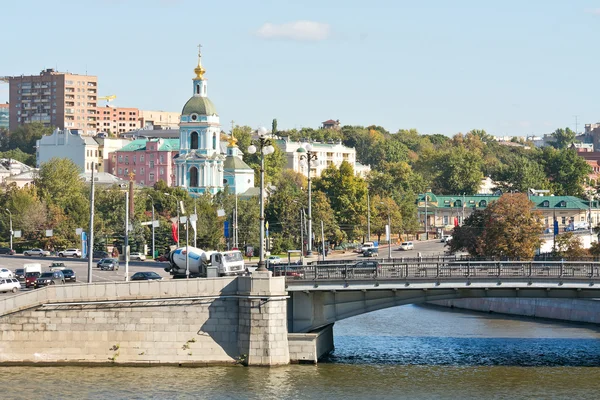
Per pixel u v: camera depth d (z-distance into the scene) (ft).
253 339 411.54
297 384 392.06
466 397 380.99
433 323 598.34
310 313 435.53
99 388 383.04
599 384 403.13
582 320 606.55
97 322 415.64
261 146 425.28
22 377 398.42
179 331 415.44
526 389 394.11
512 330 568.41
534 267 427.33
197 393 376.89
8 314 415.64
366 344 502.38
